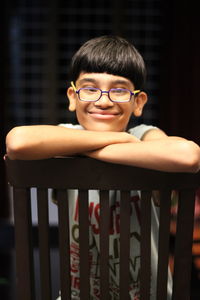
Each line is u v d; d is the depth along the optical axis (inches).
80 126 40.9
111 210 37.2
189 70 142.2
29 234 30.5
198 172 29.1
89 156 29.6
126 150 28.3
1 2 139.9
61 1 148.0
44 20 147.9
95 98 34.6
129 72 35.1
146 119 152.1
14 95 150.3
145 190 29.3
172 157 28.0
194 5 140.0
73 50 150.6
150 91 151.3
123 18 148.6
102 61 34.3
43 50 149.3
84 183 29.2
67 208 29.9
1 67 141.7
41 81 150.6
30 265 30.9
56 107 151.7
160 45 144.3
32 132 28.6
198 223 115.4
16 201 30.1
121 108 35.0
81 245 30.3
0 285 100.6
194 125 143.6
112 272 38.2
